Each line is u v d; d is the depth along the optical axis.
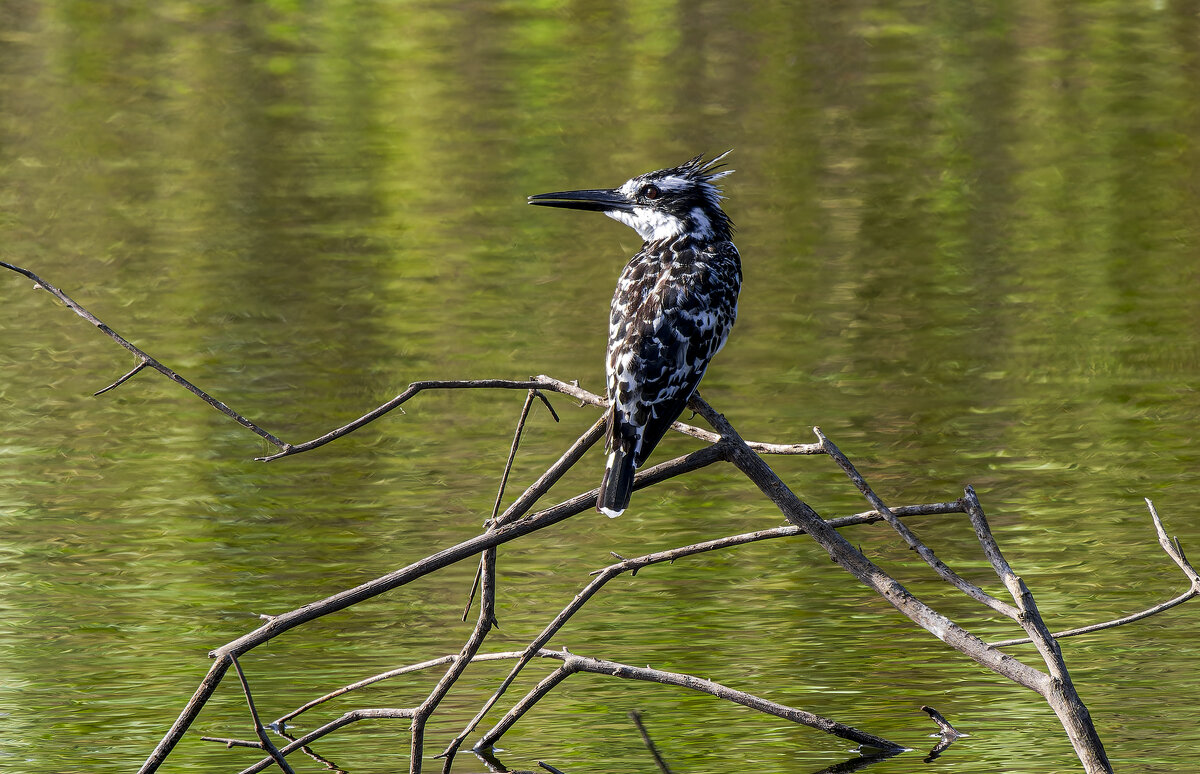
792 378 16.25
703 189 9.58
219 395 15.82
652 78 27.36
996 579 11.75
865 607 11.37
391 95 26.42
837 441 14.58
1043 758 8.96
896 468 13.98
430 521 13.02
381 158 23.61
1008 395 15.80
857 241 20.61
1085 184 22.73
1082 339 17.36
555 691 10.13
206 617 11.26
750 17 30.70
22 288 18.73
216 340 17.31
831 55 28.56
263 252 20.03
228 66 27.75
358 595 7.30
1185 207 21.73
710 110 25.73
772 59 28.33
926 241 20.61
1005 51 28.89
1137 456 14.23
